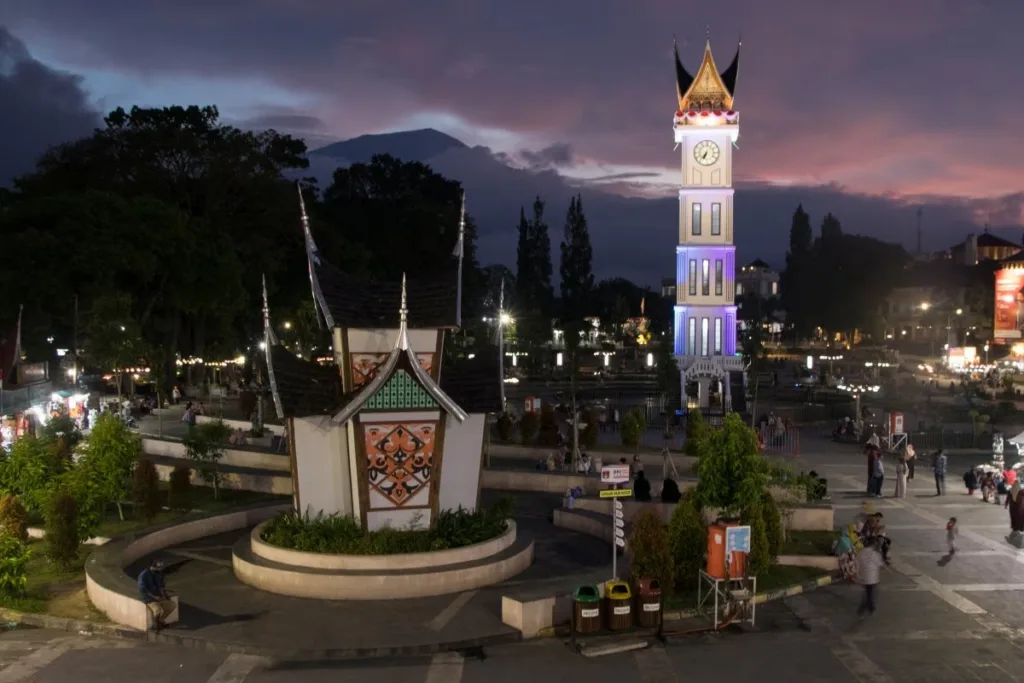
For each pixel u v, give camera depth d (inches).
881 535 1263.5
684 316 3646.7
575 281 6560.0
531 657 901.2
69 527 1170.6
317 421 1167.0
